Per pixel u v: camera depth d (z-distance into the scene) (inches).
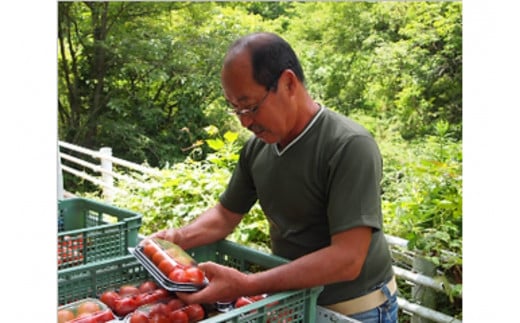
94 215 91.0
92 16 357.7
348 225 55.1
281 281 53.7
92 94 369.7
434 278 93.4
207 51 363.6
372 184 56.2
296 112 58.7
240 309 49.8
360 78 338.3
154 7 360.8
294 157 60.2
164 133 371.6
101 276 62.6
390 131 316.5
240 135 364.5
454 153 127.2
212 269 55.1
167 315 54.8
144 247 64.4
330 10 350.9
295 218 62.6
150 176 170.6
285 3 407.5
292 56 57.7
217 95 369.4
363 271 61.1
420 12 323.9
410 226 100.1
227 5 402.0
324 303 61.6
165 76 345.7
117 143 366.9
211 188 133.5
